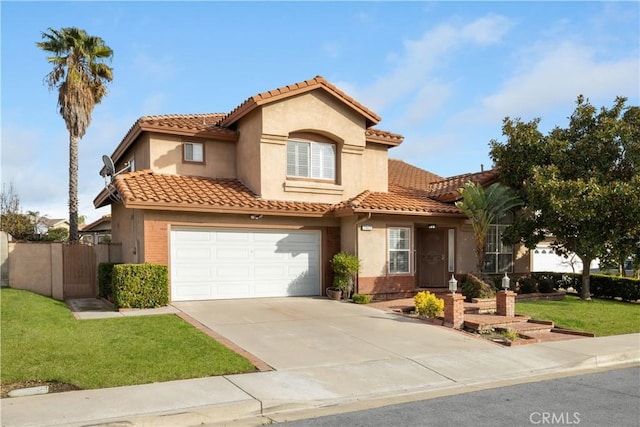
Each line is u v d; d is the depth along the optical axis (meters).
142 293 13.56
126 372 7.83
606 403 7.16
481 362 9.48
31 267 16.73
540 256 26.69
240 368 8.36
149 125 16.38
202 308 13.88
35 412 6.23
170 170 17.02
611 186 15.77
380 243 17.11
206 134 17.45
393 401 7.30
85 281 17.25
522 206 18.78
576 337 12.22
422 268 19.27
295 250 17.06
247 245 16.25
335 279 16.64
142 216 14.80
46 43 21.50
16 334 9.59
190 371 8.03
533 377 8.87
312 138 17.69
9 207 34.59
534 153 17.86
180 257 15.21
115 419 6.07
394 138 19.31
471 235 19.11
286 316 13.09
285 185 16.81
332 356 9.41
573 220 16.80
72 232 22.47
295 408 6.90
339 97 17.62
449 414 6.62
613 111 17.23
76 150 22.52
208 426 6.25
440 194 19.75
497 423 6.27
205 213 15.44
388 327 12.14
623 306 16.83
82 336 9.81
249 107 16.64
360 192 18.38
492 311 14.67
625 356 10.44
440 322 12.85
